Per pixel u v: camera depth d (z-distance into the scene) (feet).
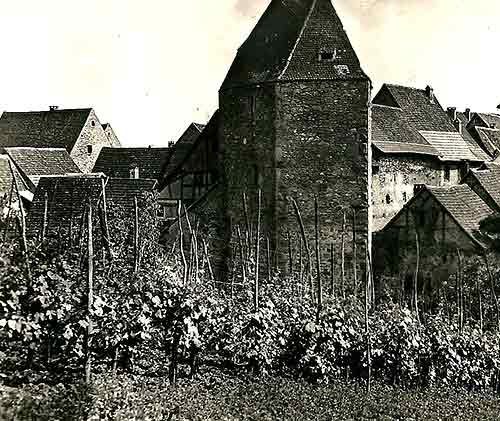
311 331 64.75
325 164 106.93
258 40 116.57
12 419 36.04
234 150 113.60
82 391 42.75
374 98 173.27
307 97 106.93
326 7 113.50
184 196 127.24
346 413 51.65
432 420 54.44
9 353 50.75
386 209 141.38
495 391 82.07
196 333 58.18
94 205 92.43
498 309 95.35
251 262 93.81
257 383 58.95
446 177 161.07
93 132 217.36
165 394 48.34
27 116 220.43
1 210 67.31
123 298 57.11
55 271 55.93
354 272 99.81
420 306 110.93
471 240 113.70
